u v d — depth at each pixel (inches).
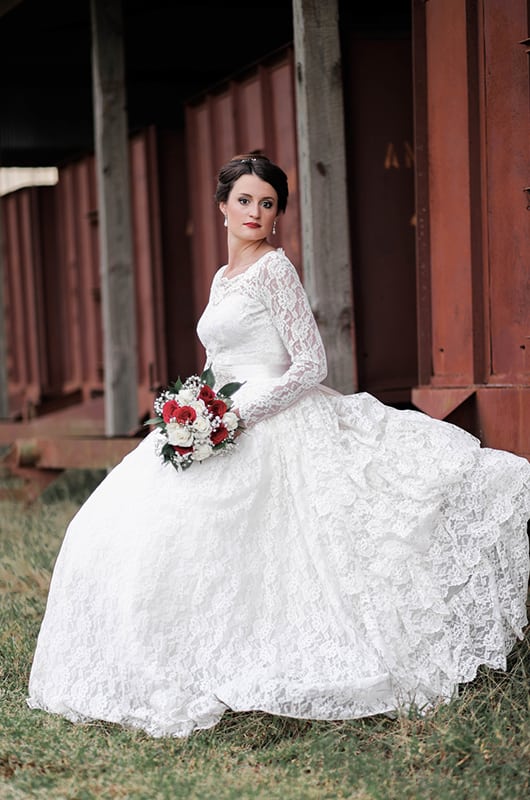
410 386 257.3
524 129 176.6
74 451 306.0
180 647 140.7
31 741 136.9
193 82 442.9
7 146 441.1
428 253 206.8
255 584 143.3
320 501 145.3
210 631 140.6
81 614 147.1
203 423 145.0
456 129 194.7
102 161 311.7
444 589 143.6
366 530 144.6
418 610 142.3
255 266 156.0
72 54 415.8
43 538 258.7
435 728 133.0
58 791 123.9
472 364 191.8
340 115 216.4
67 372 467.8
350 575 142.3
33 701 150.6
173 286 372.8
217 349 160.6
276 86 277.1
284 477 148.6
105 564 147.0
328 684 135.2
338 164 216.7
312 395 154.7
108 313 315.0
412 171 256.2
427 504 145.7
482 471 149.6
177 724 137.6
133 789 123.4
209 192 324.5
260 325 156.0
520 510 150.0
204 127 326.0
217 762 130.3
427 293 207.2
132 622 140.9
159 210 369.1
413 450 150.2
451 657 141.8
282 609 142.7
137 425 320.2
